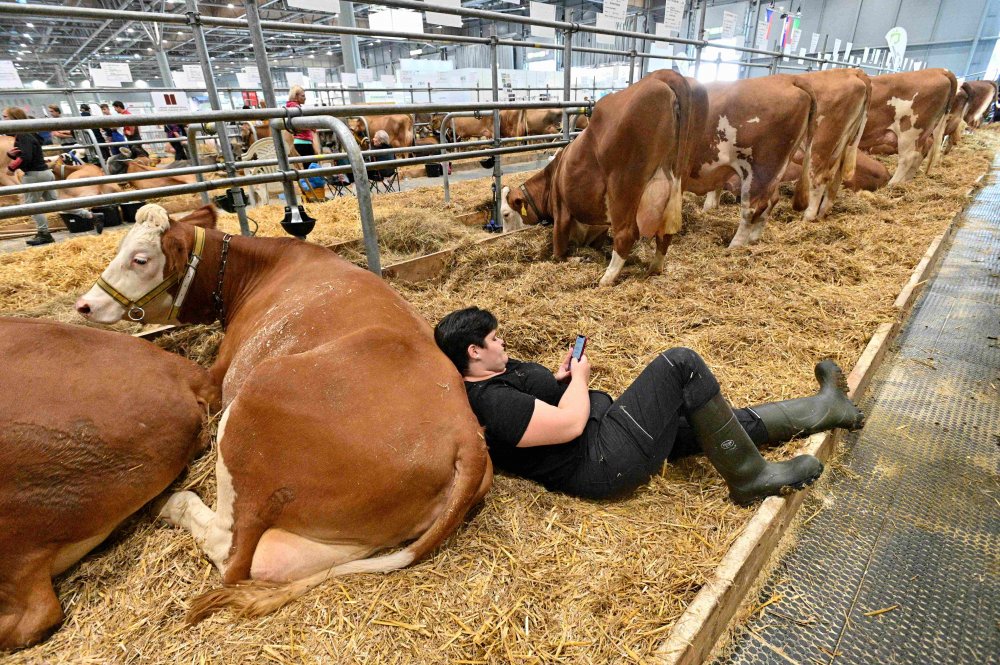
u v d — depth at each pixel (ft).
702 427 5.22
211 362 8.25
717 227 15.75
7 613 4.30
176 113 7.50
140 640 4.17
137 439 4.96
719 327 9.26
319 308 5.79
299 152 23.45
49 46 76.59
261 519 4.50
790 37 30.35
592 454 5.22
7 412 4.37
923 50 67.46
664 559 4.74
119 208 22.91
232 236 7.53
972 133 40.83
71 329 5.22
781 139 12.87
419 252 14.19
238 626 4.11
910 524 5.85
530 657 3.87
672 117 10.32
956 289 12.15
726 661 4.44
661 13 57.93
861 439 7.27
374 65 98.22
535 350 8.84
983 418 7.66
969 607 4.90
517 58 76.02
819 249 13.04
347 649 3.92
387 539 4.57
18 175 27.12
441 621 4.12
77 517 4.61
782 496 5.39
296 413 4.50
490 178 29.63
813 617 4.81
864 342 8.77
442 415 4.62
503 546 4.82
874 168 20.56
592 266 13.19
